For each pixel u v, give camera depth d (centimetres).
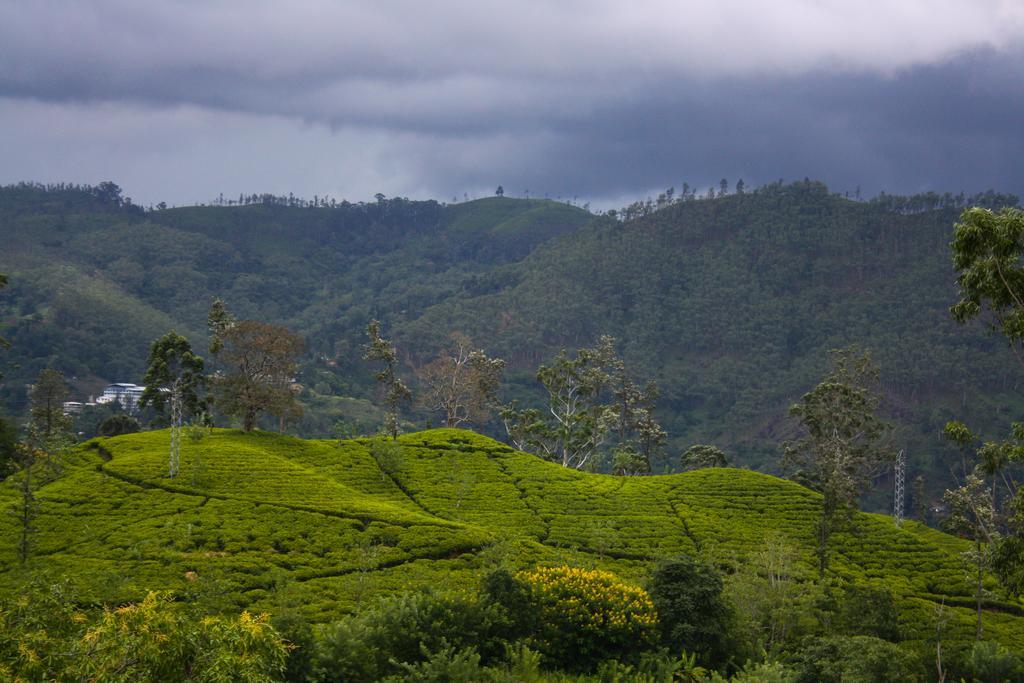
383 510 7119
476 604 3716
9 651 1867
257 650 2025
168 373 11131
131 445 8838
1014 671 4484
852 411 9200
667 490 9219
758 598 5103
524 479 9225
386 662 3322
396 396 11631
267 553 5866
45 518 6300
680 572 4378
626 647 3947
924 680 4156
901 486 9956
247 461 8338
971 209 3556
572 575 4188
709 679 3603
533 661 3453
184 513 6612
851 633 4991
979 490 5653
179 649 1964
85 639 1920
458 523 7075
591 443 13350
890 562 7300
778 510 8531
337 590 5212
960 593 6731
